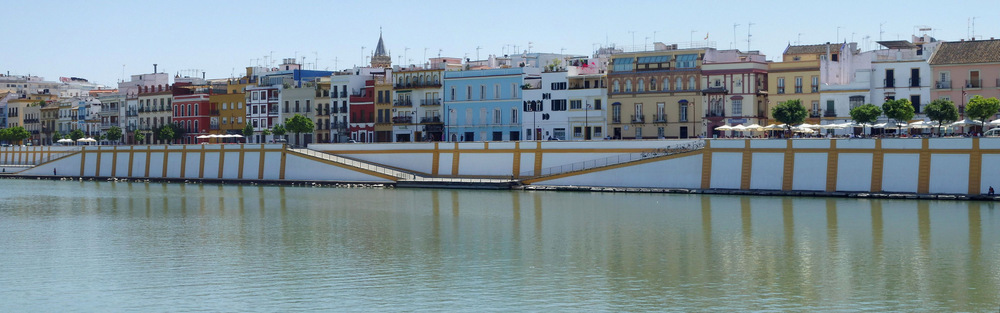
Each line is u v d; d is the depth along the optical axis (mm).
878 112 148375
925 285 77375
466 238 100562
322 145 179375
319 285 78812
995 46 154625
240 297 75125
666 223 109188
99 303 73750
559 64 193250
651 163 145125
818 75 164000
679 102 170875
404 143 169750
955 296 74000
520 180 154625
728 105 167375
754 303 72562
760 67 167000
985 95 153250
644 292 75812
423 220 115000
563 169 153750
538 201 134250
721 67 167750
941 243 93875
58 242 100750
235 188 168125
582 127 180375
